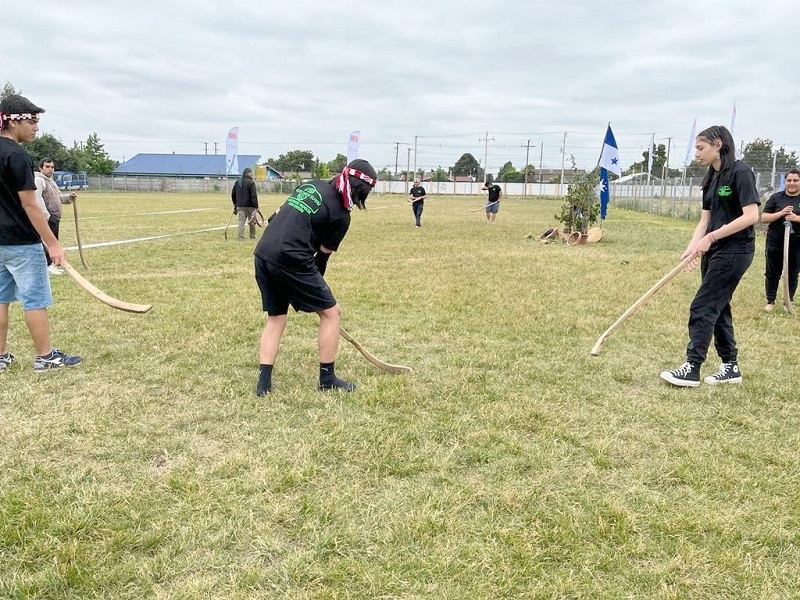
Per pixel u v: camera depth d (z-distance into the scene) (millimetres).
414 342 5688
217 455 3328
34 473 3076
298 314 6527
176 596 2227
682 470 3268
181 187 64812
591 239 14812
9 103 4188
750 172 4305
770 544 2656
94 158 80062
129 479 3055
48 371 4602
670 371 4781
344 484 3051
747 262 4395
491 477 3170
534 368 4926
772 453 3504
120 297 7238
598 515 2811
